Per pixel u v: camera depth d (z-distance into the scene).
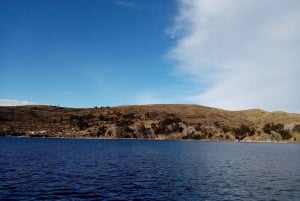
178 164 83.62
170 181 54.53
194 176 61.12
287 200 41.62
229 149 170.62
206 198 41.62
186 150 152.62
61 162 82.69
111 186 48.97
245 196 43.50
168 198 41.28
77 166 74.44
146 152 133.00
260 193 45.78
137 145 198.75
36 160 86.00
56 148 147.12
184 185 50.84
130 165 79.19
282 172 70.88
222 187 49.78
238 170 73.00
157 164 82.69
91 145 186.38
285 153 142.75
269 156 122.06
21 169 65.62
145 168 73.19
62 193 42.94
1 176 55.28
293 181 57.44
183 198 41.41
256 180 57.97
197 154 125.06
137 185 50.22
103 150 140.38
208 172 67.75
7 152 112.12
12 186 46.47
